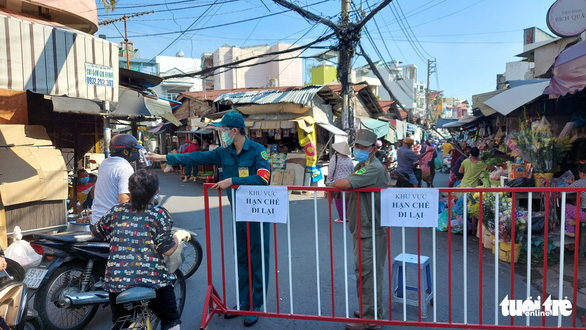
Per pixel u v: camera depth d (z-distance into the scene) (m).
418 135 26.78
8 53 4.43
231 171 3.65
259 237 3.62
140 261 2.54
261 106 12.07
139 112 7.90
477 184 7.15
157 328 3.21
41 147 5.92
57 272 3.29
